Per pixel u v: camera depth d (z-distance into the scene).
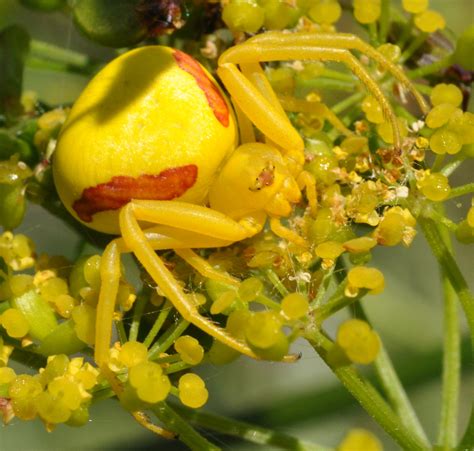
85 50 0.11
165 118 0.09
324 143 0.09
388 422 0.09
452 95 0.09
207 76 0.09
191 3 0.09
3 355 0.09
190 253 0.09
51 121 0.09
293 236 0.09
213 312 0.09
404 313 0.12
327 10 0.09
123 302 0.09
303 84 0.09
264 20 0.09
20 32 0.10
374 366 0.10
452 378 0.09
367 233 0.09
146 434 0.11
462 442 0.09
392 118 0.09
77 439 0.11
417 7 0.09
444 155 0.09
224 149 0.09
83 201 0.09
